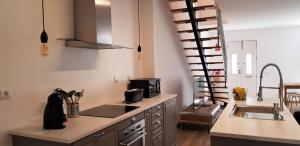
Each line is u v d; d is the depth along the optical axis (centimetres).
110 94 322
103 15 260
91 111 256
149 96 350
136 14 393
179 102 545
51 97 194
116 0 340
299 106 692
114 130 218
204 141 417
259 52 870
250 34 877
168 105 356
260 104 253
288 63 834
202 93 578
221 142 157
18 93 201
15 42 199
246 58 888
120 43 348
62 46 246
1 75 188
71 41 248
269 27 842
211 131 158
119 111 254
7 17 192
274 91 849
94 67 293
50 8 233
